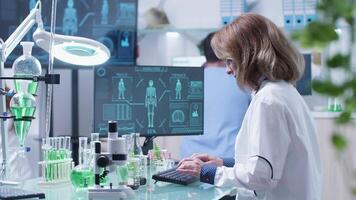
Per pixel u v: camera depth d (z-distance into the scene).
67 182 1.80
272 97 1.56
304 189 1.58
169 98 2.44
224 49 1.67
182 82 2.47
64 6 3.58
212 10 3.77
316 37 0.46
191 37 3.87
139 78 2.35
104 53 1.97
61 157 1.80
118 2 3.71
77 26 3.62
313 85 0.48
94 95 2.25
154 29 3.88
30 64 1.79
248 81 1.66
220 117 2.91
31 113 1.79
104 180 1.61
